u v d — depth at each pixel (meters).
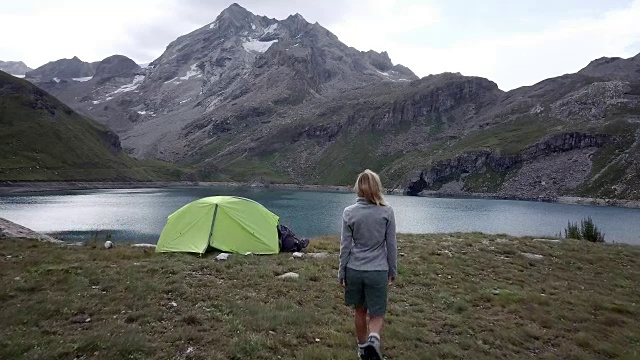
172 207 94.56
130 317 8.88
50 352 7.04
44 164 187.50
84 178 195.75
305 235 58.59
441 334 9.34
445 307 11.39
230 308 9.79
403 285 13.19
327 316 9.62
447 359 8.02
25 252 16.08
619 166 194.12
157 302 9.98
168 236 18.55
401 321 9.75
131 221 67.81
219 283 12.05
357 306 6.29
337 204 115.56
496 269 16.27
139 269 13.13
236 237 18.09
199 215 18.73
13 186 156.25
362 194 6.26
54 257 14.92
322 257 16.92
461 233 27.77
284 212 91.06
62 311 9.06
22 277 11.66
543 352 8.97
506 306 11.70
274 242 18.64
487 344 9.08
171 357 7.18
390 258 6.06
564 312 11.48
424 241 22.20
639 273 17.16
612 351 9.13
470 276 15.12
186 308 9.61
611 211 127.38
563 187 196.25
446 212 107.12
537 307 11.70
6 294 9.99
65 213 78.19
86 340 7.49
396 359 7.69
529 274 15.86
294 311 9.62
